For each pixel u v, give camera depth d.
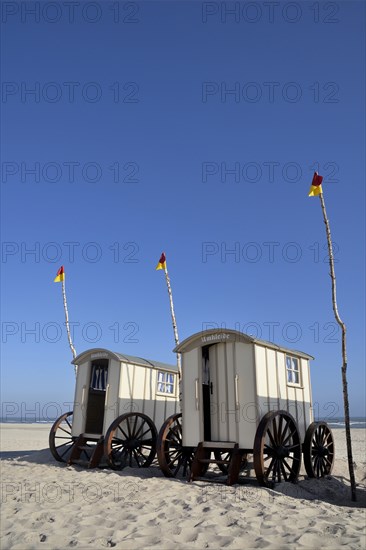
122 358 12.78
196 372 10.23
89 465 11.52
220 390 9.94
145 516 6.18
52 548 4.82
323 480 10.07
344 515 6.10
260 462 8.26
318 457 10.59
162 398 13.95
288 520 5.77
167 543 4.98
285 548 4.72
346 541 4.88
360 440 28.61
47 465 12.38
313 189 9.57
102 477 9.77
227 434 9.52
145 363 13.47
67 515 6.25
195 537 5.21
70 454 12.98
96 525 5.79
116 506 6.83
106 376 14.45
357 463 12.41
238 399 9.49
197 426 9.85
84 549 4.79
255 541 4.98
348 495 9.14
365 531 5.34
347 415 8.93
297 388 10.67
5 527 5.71
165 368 14.05
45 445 22.27
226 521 5.89
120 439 11.84
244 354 9.66
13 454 16.36
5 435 30.05
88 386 13.41
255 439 8.49
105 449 11.29
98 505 6.89
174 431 10.70
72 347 16.22
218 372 10.09
